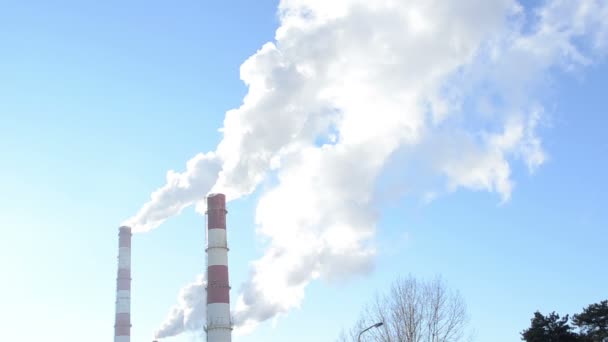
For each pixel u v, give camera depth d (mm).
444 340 64688
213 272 101750
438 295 66750
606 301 70875
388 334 64750
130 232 132375
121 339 122750
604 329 68500
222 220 105188
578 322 70250
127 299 126375
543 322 69688
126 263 129125
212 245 103125
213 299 100375
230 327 99438
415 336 63938
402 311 65125
